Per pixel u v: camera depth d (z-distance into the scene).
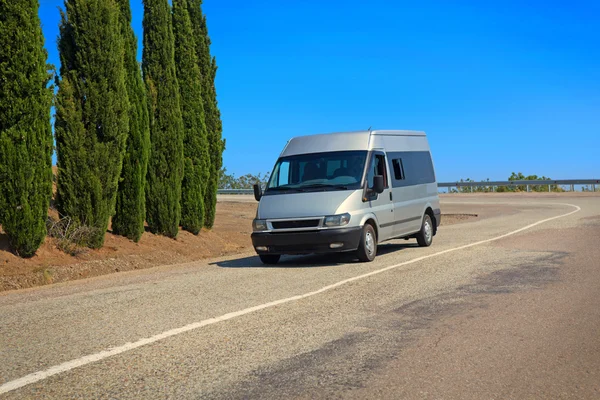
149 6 18.11
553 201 34.22
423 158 15.51
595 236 14.70
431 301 7.63
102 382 4.78
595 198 35.06
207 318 6.98
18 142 12.94
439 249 13.58
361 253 11.99
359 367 5.00
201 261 14.55
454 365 5.00
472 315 6.79
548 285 8.54
